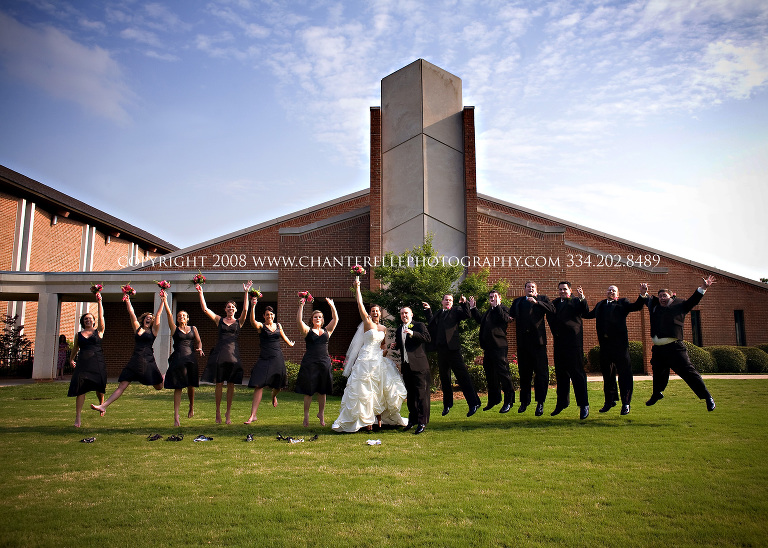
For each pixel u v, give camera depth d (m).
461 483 5.58
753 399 11.64
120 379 9.31
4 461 6.65
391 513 4.73
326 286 20.09
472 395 9.45
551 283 19.45
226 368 9.49
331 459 6.69
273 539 4.19
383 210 19.16
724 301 25.27
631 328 23.66
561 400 9.28
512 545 4.05
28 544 4.09
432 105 19.39
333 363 18.08
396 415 8.98
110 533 4.31
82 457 6.87
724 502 4.90
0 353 25.05
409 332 8.83
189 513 4.75
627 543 4.07
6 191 28.19
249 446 7.55
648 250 25.89
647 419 9.09
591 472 5.90
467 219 18.61
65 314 31.86
